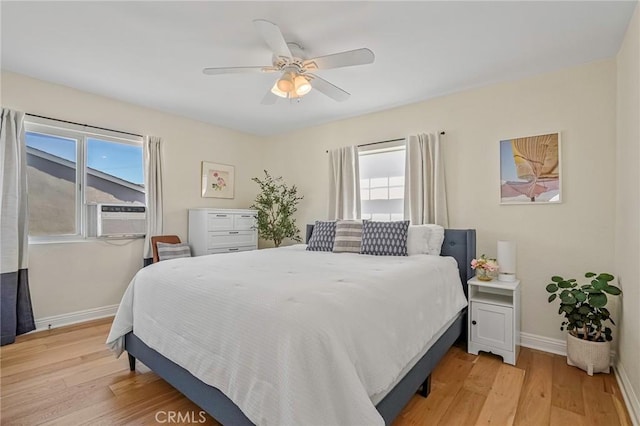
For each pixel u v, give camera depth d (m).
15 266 2.78
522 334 2.77
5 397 1.90
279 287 1.54
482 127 3.01
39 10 1.92
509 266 2.61
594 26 2.04
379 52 2.39
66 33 2.18
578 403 1.86
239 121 4.27
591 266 2.48
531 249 2.74
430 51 2.38
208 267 2.11
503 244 2.64
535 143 2.73
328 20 2.00
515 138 2.83
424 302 1.97
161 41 2.28
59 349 2.60
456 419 1.71
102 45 2.34
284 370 1.17
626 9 1.87
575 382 2.10
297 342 1.19
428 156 3.28
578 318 2.23
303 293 1.45
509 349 2.38
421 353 1.85
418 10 1.90
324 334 1.22
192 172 4.21
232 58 2.53
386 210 3.77
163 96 3.38
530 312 2.74
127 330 2.17
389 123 3.66
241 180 4.80
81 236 3.34
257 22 1.69
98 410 1.78
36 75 2.88
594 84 2.48
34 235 3.05
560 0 1.80
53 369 2.26
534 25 2.04
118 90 3.22
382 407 1.43
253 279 1.73
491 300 2.56
